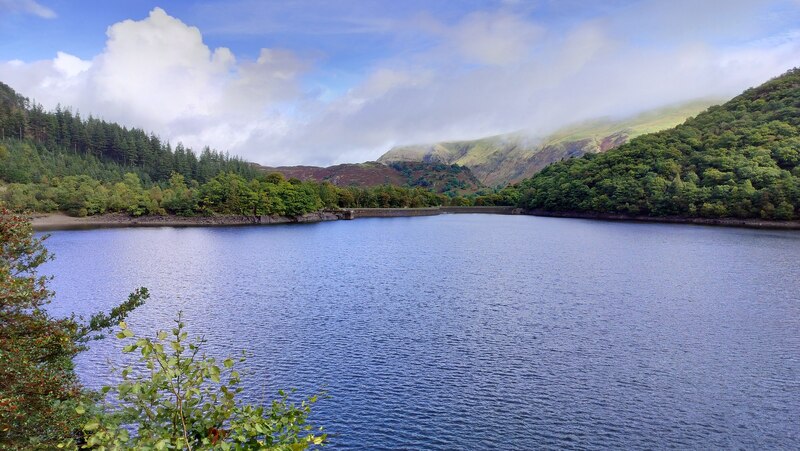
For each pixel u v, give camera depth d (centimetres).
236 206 18900
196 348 1077
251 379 3300
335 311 5031
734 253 9275
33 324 1512
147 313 4950
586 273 7281
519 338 4150
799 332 4334
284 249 10419
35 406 1352
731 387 3212
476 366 3534
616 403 2989
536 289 6128
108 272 7419
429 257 9106
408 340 4094
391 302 5431
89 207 18000
